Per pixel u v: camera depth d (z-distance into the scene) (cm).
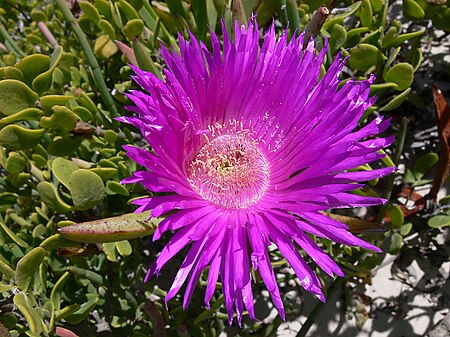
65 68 24
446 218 21
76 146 20
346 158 16
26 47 27
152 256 25
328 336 24
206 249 15
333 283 22
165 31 22
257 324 24
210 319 23
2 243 20
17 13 30
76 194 18
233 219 17
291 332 25
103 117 21
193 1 21
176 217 15
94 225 15
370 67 22
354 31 22
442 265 24
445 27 22
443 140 22
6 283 18
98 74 21
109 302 20
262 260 15
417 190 25
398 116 26
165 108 16
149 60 18
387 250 24
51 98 18
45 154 21
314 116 17
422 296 24
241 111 19
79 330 20
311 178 17
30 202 24
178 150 18
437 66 27
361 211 25
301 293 25
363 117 21
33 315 16
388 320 24
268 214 16
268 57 18
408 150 25
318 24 18
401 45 26
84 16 25
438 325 23
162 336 18
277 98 18
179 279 15
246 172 19
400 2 29
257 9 21
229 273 15
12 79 18
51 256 21
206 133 19
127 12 22
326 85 17
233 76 18
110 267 21
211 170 19
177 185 16
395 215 22
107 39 23
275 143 19
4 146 18
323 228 16
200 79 18
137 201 15
